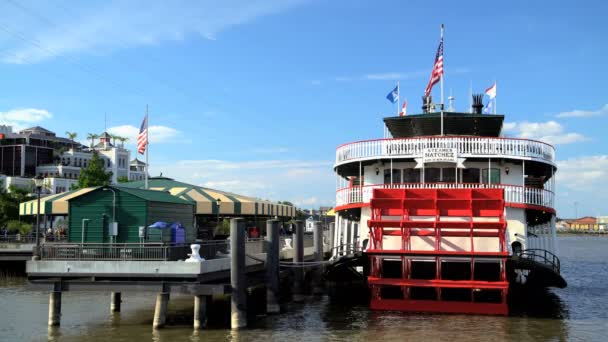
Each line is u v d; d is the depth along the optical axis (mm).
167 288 20781
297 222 29438
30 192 83062
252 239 32594
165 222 24156
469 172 28484
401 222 24891
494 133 32438
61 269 20859
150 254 21016
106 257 21281
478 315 24297
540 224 32812
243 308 21641
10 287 33875
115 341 19469
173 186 35906
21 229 54969
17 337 20141
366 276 27750
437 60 32156
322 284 32375
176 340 19641
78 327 21688
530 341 20062
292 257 32750
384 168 29469
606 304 28859
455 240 25828
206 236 40469
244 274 21812
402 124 32312
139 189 25406
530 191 27312
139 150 35656
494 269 26266
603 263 63656
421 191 26000
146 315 24109
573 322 23516
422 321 23047
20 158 103688
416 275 27125
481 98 35031
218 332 20922
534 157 27859
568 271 51938
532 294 28453
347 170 33031
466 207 25250
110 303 27141
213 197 33969
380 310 25406
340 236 30859
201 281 20734
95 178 53719
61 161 107375
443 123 31812
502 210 24844
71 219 23703
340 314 24766
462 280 24609
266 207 35812
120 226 23422
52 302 21562
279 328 21828
